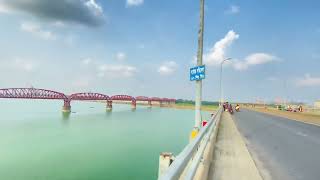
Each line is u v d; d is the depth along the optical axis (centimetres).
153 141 4881
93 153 4169
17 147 4866
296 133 2128
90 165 3444
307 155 1212
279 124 3055
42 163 3772
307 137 1878
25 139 5709
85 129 7194
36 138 5819
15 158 4066
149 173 3003
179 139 5081
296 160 1101
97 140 5406
